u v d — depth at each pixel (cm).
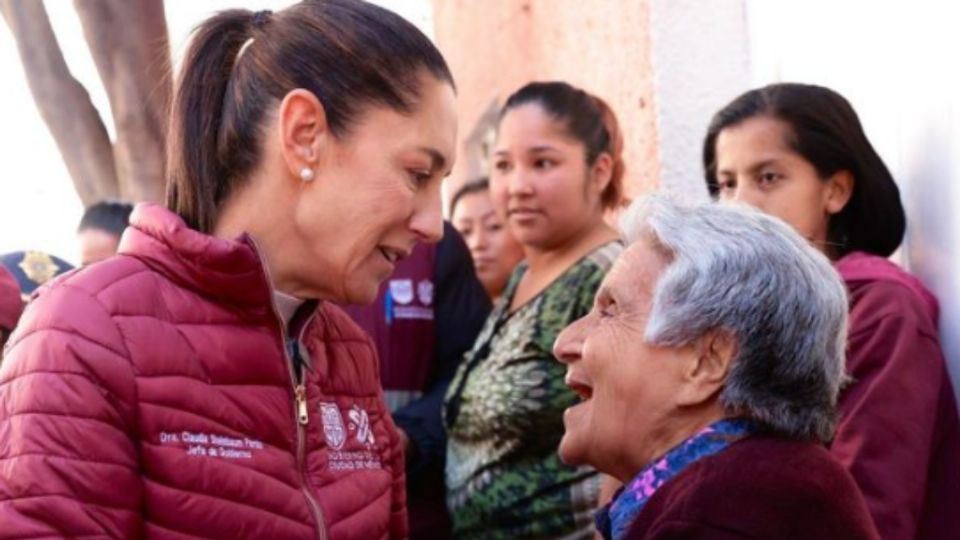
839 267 299
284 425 216
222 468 209
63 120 370
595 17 495
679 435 219
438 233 223
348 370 236
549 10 555
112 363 203
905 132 335
